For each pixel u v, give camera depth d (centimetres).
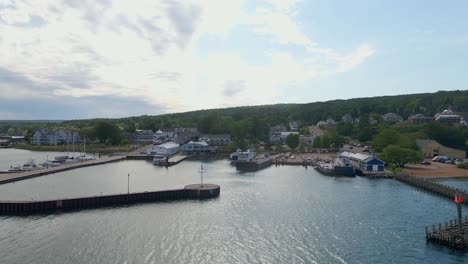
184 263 5225
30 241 6047
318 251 5694
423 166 14775
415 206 8462
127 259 5322
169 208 8381
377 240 6169
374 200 9088
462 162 15162
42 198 9106
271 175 13362
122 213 7925
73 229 6712
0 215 7725
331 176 13062
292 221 7256
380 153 16075
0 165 15900
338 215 7688
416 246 5881
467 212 7919
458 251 5656
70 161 16462
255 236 6378
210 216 7669
